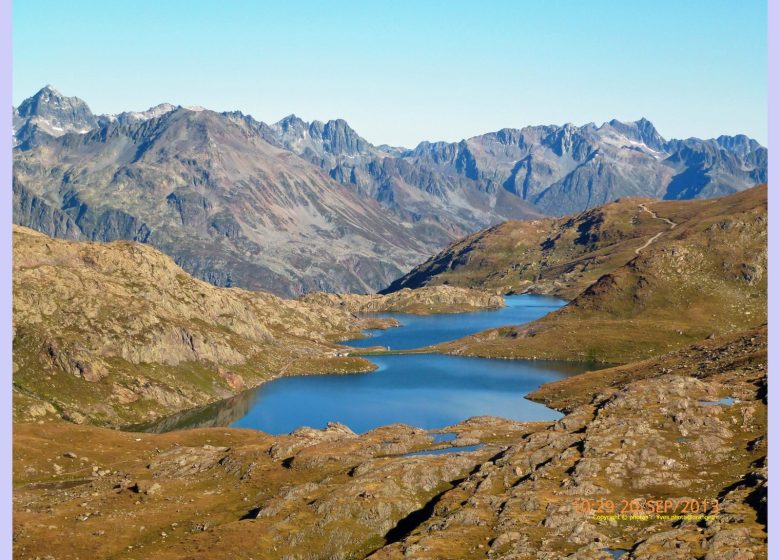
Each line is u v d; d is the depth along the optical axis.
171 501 125.88
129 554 101.44
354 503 111.25
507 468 120.06
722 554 81.25
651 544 87.50
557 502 102.75
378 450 144.00
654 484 107.31
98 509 121.62
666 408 135.38
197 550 100.44
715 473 108.56
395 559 92.19
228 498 126.56
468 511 103.50
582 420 141.25
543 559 87.75
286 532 105.81
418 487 119.06
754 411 130.75
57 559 101.44
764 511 90.38
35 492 135.25
